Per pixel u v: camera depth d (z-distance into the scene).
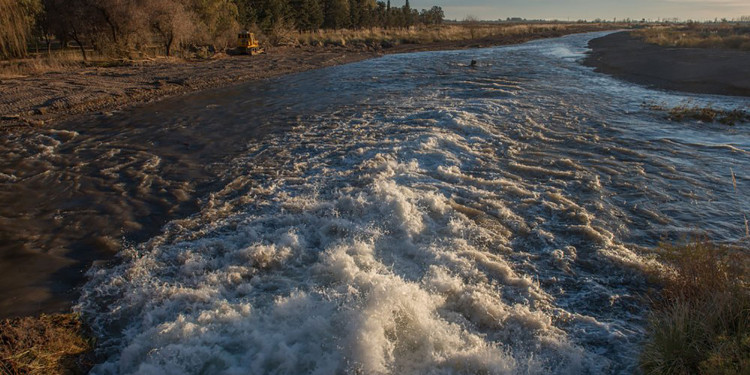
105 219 7.32
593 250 6.16
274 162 9.91
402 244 6.15
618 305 5.03
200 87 20.59
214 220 7.13
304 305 4.74
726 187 8.35
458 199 7.70
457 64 28.92
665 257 5.64
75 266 5.95
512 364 4.05
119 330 4.63
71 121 14.10
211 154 10.68
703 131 12.18
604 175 8.96
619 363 4.14
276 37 43.44
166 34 29.33
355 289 4.93
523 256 6.06
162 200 8.04
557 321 4.75
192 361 4.01
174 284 5.35
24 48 24.27
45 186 8.77
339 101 17.19
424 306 4.71
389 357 4.05
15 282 5.54
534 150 10.48
